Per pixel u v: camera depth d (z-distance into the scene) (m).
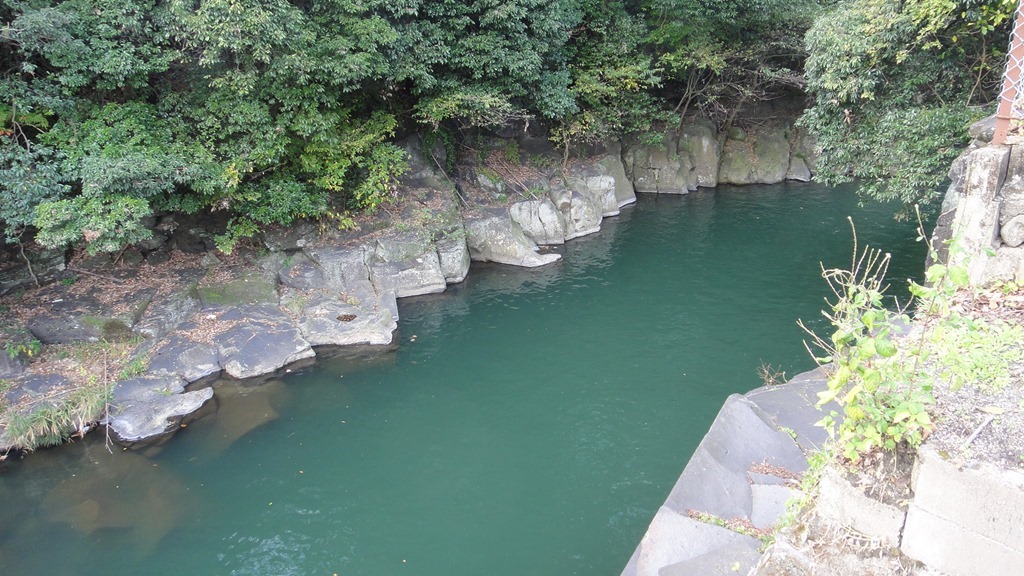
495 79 19.14
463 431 11.81
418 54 16.89
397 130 19.92
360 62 14.78
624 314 16.39
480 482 10.51
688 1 22.58
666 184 27.97
